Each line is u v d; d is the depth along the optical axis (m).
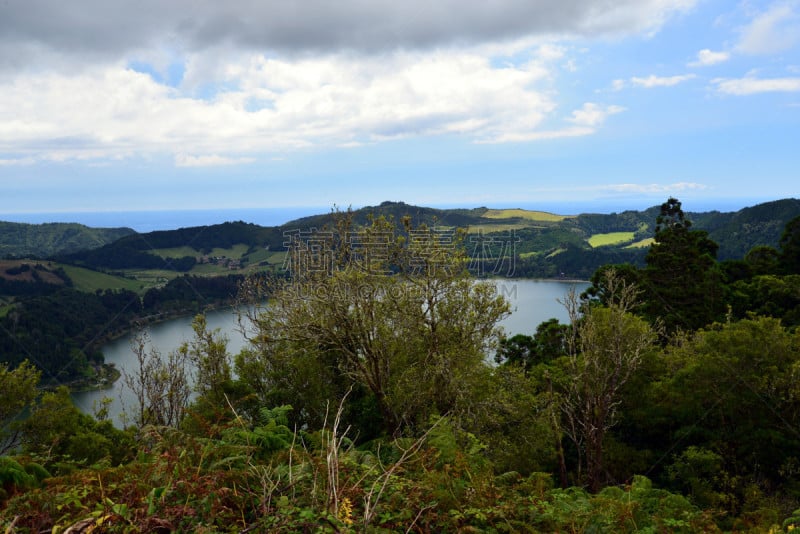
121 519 3.22
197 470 3.92
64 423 15.86
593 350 19.50
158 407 18.25
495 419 18.25
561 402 19.64
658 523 5.86
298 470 4.27
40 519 3.38
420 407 18.22
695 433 21.22
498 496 5.13
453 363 17.86
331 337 18.17
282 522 3.43
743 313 41.22
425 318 18.83
